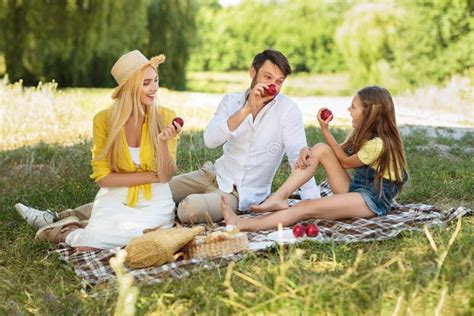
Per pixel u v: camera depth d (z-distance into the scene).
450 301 3.08
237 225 4.45
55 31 15.51
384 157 4.51
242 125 4.69
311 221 4.59
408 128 9.37
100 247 4.26
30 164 6.58
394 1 18.98
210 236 4.01
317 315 3.05
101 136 4.47
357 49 19.17
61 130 8.58
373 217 4.58
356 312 3.02
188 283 3.53
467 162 6.74
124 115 4.34
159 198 4.52
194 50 19.19
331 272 3.54
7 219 5.02
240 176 4.77
